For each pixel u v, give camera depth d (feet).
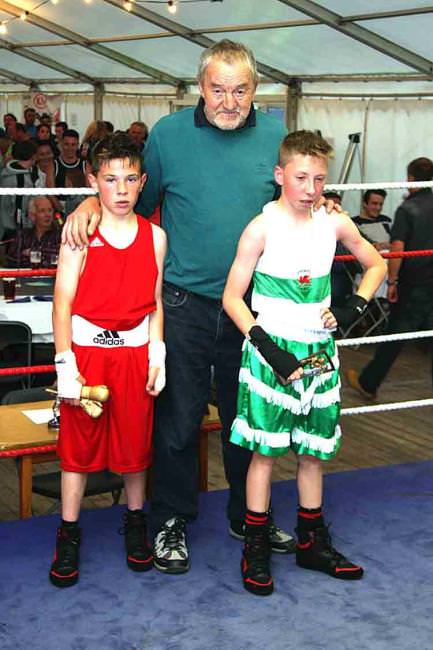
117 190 8.45
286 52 34.35
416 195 21.54
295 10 29.81
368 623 8.34
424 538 10.11
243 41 34.76
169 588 8.86
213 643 7.95
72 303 8.68
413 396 23.29
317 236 8.65
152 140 9.08
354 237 8.93
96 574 9.07
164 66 42.88
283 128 9.25
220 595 8.76
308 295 8.63
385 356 22.34
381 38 30.01
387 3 26.81
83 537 9.86
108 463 8.96
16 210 23.44
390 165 33.58
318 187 8.30
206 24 34.53
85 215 8.55
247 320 8.54
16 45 48.32
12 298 18.43
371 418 21.45
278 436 8.65
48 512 13.91
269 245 8.54
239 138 8.94
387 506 10.94
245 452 9.63
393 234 21.58
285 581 9.09
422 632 8.21
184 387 9.29
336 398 8.83
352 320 8.80
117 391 8.75
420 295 21.53
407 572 9.32
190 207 8.95
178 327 9.19
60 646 7.82
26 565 9.20
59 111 52.26
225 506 10.83
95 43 42.60
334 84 35.40
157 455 9.41
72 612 8.37
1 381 17.98
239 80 8.42
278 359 8.31
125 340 8.73
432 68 30.73
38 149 28.07
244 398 8.75
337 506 10.89
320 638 8.07
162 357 8.89
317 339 8.73
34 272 10.29
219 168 8.89
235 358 9.46
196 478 9.62
